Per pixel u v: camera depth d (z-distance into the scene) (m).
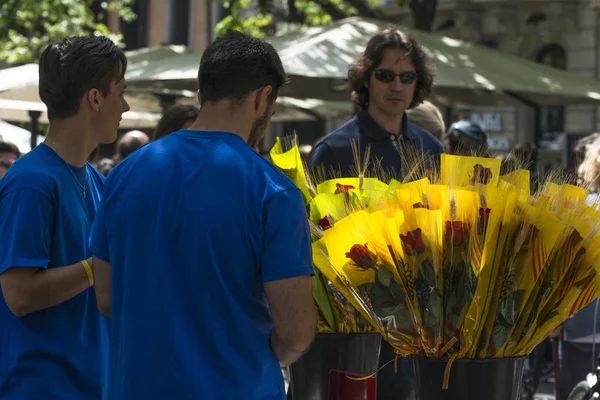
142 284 5.34
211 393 5.22
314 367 6.41
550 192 5.67
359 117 9.11
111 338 5.64
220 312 5.28
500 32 54.97
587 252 5.53
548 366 16.56
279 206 5.29
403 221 5.57
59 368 6.48
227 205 5.27
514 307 5.55
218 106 5.52
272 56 5.58
